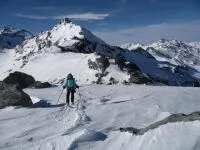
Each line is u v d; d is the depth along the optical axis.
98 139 9.91
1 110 17.45
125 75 147.00
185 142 7.20
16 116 15.46
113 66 164.38
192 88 25.28
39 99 20.70
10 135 12.15
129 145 8.67
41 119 14.21
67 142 9.79
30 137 11.65
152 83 122.62
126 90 25.34
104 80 151.12
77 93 24.06
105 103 18.03
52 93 26.03
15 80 30.77
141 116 13.78
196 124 7.58
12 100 18.42
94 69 172.12
